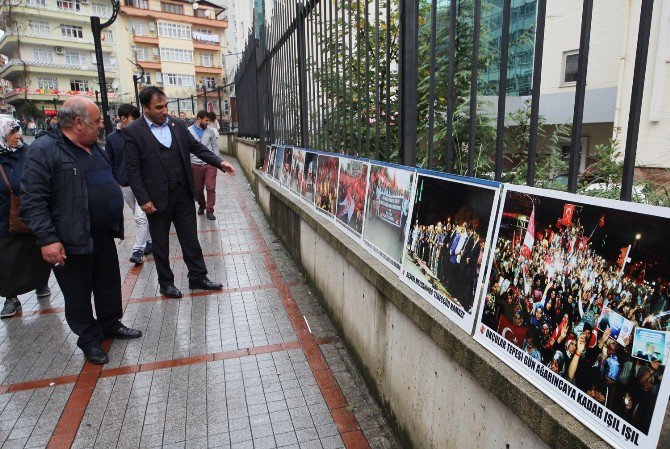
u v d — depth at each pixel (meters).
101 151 3.64
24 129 43.56
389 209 2.87
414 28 2.73
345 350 3.64
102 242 3.69
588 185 2.98
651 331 1.15
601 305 1.31
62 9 47.69
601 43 7.78
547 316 1.50
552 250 1.51
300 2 5.27
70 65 48.84
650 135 6.76
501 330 1.71
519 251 1.67
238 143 16.17
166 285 4.81
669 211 1.12
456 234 2.09
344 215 3.80
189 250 4.92
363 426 2.76
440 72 3.62
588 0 1.53
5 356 3.67
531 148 1.79
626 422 1.19
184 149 4.70
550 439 1.37
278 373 3.34
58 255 3.20
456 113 3.51
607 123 7.91
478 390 1.79
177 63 54.00
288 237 6.21
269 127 8.19
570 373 1.38
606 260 1.31
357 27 3.52
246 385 3.21
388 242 2.84
